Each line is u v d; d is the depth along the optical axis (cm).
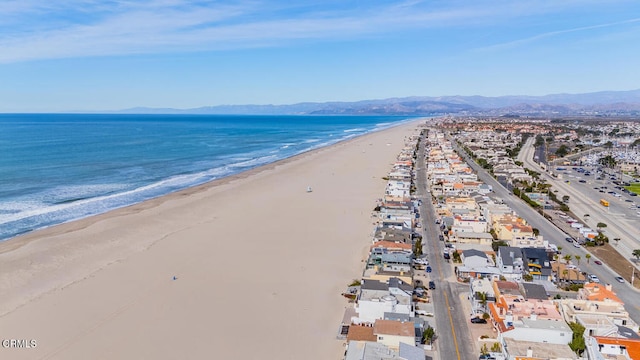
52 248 7806
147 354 4778
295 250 8031
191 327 5347
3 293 6062
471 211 10588
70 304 5791
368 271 6769
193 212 10419
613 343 4656
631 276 7306
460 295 6500
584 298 5903
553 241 9019
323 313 5791
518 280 6719
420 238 9025
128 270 6944
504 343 4903
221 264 7294
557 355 4597
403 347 4669
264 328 5388
